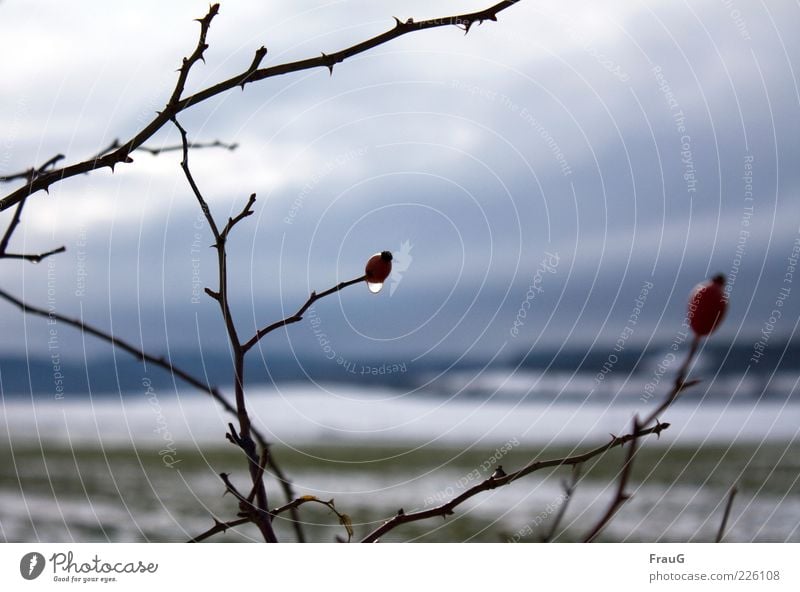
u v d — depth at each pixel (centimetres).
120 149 37
